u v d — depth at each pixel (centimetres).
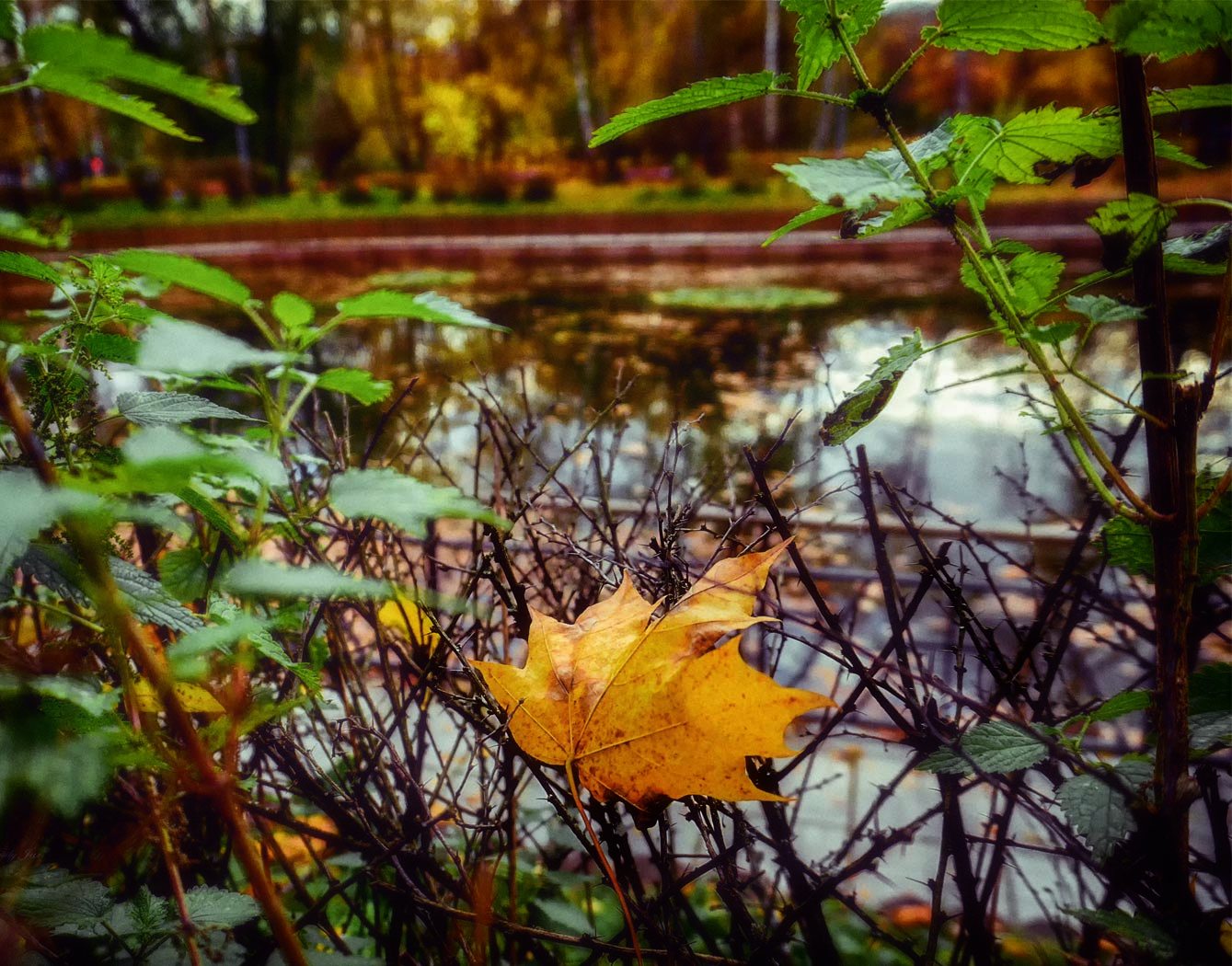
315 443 56
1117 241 35
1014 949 67
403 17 1642
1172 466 35
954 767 37
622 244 851
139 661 28
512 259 865
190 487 31
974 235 35
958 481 260
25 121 1385
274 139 1408
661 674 36
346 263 870
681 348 472
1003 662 45
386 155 1705
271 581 27
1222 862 42
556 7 1612
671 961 40
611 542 55
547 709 38
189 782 29
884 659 43
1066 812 36
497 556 44
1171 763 35
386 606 60
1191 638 51
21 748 29
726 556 48
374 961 44
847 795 101
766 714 34
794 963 66
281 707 31
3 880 36
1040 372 34
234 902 40
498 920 40
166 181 1299
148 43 1342
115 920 38
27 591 47
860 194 33
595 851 37
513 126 1675
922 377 406
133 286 49
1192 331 416
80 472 34
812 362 434
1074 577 50
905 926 78
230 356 26
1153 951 34
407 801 51
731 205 1046
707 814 44
